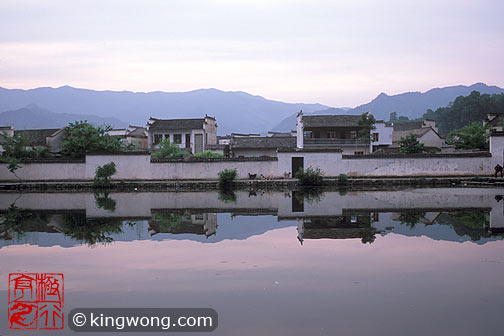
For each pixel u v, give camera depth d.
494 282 8.77
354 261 10.55
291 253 11.48
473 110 112.75
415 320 6.98
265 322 6.98
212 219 17.92
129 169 37.66
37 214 19.77
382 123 53.94
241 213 19.75
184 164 37.75
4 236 14.26
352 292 8.28
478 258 10.64
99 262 10.74
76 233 14.78
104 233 14.75
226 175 34.88
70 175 37.53
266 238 13.64
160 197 28.08
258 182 35.06
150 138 57.28
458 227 15.05
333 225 15.95
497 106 112.12
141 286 8.83
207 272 9.74
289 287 8.62
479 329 6.63
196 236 14.11
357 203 22.84
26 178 37.72
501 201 22.64
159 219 18.02
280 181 35.09
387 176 37.72
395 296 8.05
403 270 9.69
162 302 7.95
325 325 6.84
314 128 53.09
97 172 35.44
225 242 13.08
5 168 37.78
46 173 37.66
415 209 19.91
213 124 60.94
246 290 8.49
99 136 40.03
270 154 55.97
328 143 52.59
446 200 23.52
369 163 37.88
